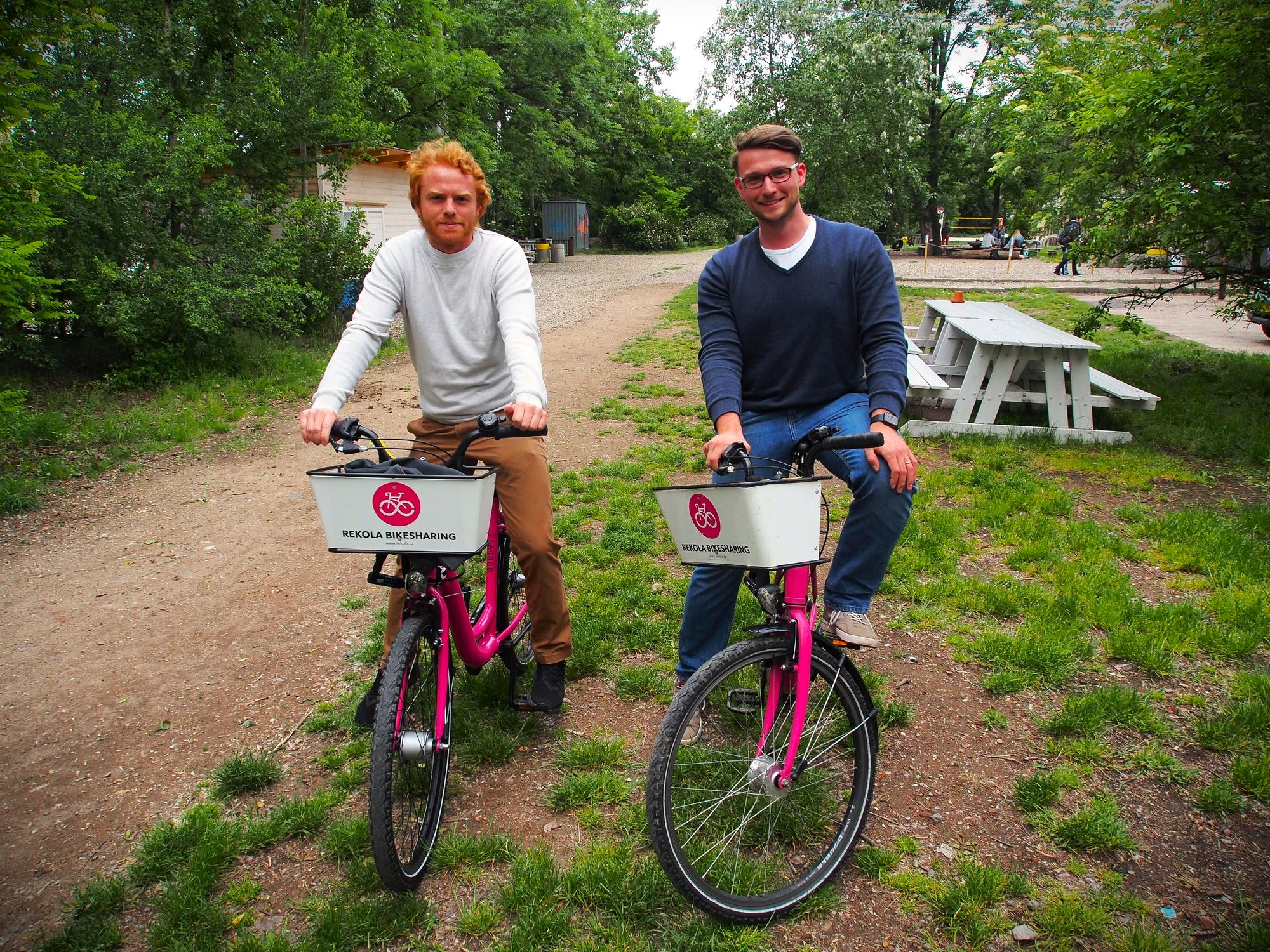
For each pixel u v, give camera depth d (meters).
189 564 5.21
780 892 2.44
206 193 10.82
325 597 4.70
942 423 7.43
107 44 11.12
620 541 5.15
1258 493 6.01
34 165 7.68
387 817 2.32
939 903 2.46
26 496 6.32
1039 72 10.57
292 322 12.34
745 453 2.42
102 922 2.46
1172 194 7.64
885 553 2.90
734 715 3.04
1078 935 2.35
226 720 3.53
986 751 3.18
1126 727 3.30
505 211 34.28
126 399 9.61
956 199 41.56
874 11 29.36
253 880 2.62
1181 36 7.87
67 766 3.27
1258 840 2.71
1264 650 3.82
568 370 11.17
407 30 20.59
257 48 13.63
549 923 2.38
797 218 2.91
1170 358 11.30
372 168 18.88
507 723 3.33
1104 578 4.50
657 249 42.06
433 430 3.17
